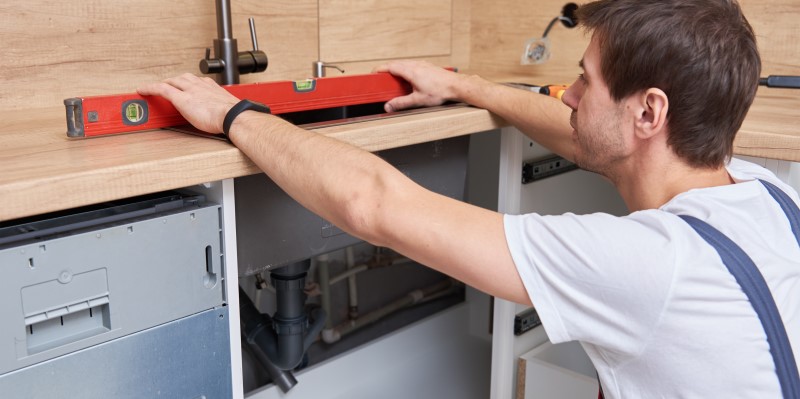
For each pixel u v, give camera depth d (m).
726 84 0.80
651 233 0.75
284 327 1.54
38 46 1.32
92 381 0.86
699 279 0.71
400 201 0.82
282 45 1.70
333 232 1.20
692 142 0.83
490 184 2.14
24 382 0.80
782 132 1.14
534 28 2.04
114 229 0.84
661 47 0.79
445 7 2.10
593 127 0.89
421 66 1.38
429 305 2.34
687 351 0.73
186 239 0.92
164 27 1.49
